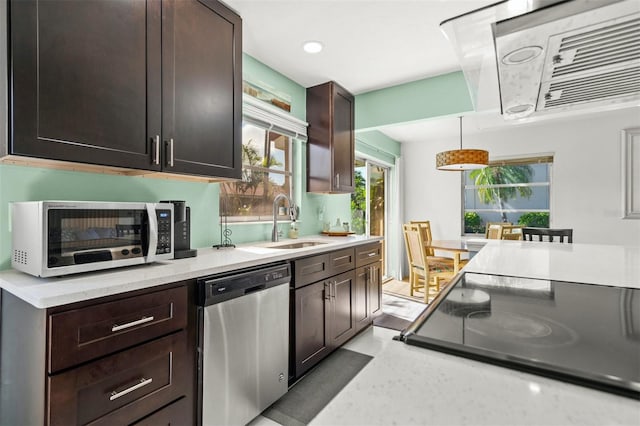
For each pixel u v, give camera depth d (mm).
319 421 373
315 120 3105
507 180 5141
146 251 1442
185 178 1957
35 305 976
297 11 2033
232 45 1939
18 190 1403
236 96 1959
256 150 2766
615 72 753
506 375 478
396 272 5586
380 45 2434
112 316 1131
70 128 1232
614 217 4305
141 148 1468
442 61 2695
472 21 636
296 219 2988
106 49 1341
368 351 2619
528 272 1238
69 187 1556
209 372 1461
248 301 1663
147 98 1489
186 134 1667
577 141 4531
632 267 1355
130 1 1430
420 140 5680
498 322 688
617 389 426
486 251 1933
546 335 616
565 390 436
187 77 1675
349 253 2713
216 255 1860
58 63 1198
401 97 3162
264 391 1755
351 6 1991
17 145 1099
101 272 1328
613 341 586
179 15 1639
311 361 2189
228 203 2490
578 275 1174
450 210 5508
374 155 4934
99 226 1282
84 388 1056
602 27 578
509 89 874
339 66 2766
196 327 1442
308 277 2172
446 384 453
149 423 1238
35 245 1152
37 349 1019
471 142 5289
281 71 2850
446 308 786
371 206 5105
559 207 4633
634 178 4207
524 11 578
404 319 3432
